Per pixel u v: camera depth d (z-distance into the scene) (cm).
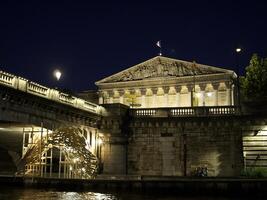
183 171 5022
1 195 2900
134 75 8988
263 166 4712
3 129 4472
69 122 4603
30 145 4366
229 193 2958
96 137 5203
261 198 2920
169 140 5147
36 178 3409
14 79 3644
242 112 4938
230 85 8106
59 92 4375
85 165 4712
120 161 5153
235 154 4856
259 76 6644
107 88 9162
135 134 5297
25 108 3841
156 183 3078
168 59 8712
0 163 4519
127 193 3108
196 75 8362
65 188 3288
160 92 8688
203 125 5044
